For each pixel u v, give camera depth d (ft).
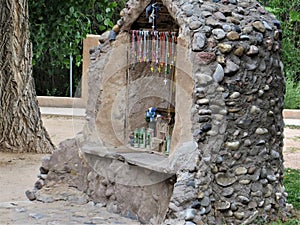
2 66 30.60
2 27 30.37
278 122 17.10
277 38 16.87
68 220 17.17
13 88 30.83
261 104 16.31
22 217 17.44
